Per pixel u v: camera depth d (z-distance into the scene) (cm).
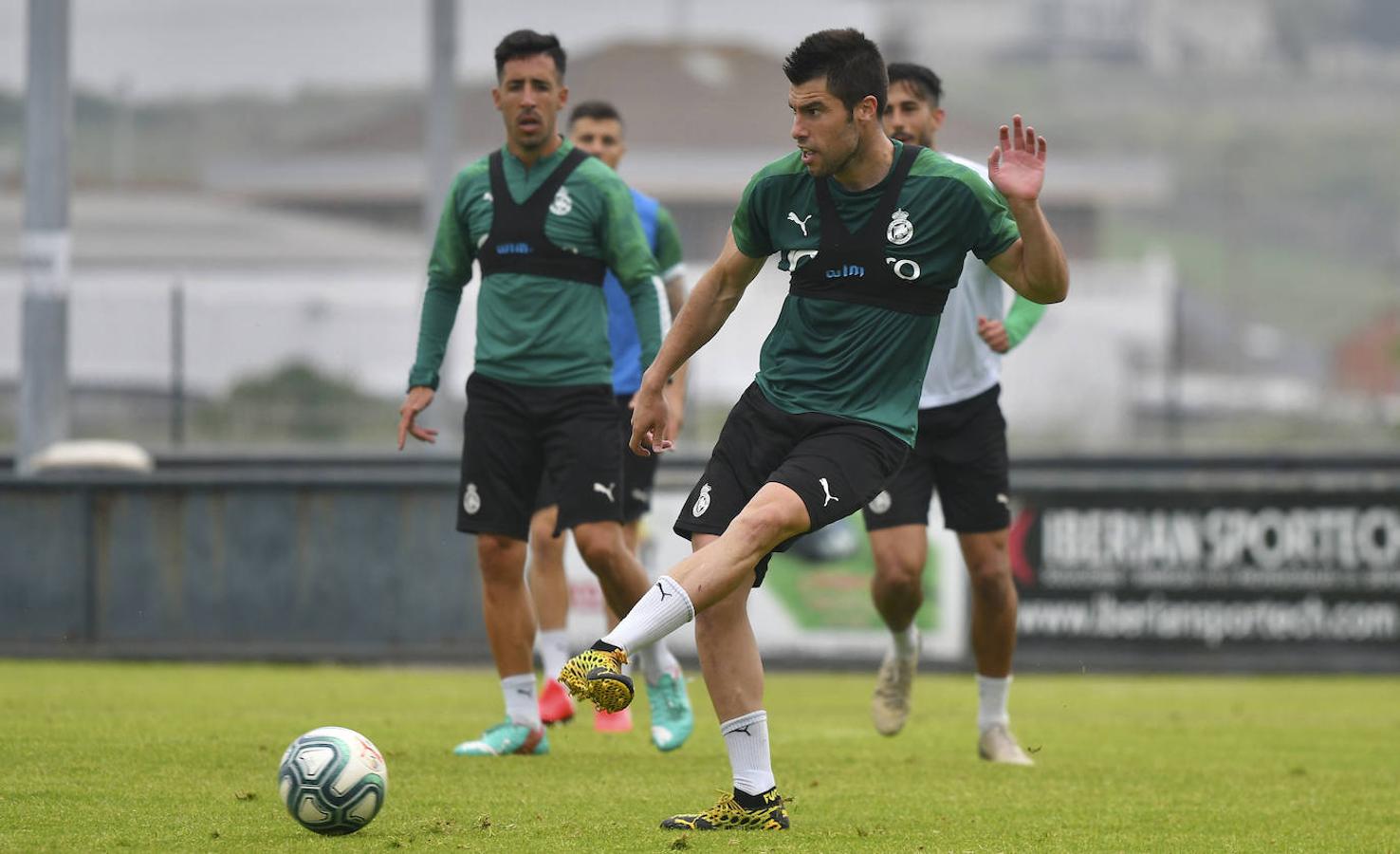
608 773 2283
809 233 1836
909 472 2569
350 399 7344
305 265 15025
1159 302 13688
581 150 2470
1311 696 3991
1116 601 4466
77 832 1767
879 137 1817
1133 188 16775
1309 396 13412
